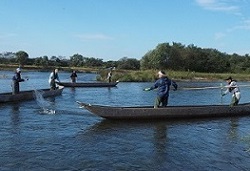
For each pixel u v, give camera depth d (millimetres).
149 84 51719
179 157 10938
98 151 11406
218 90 41281
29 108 20609
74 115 18297
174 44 117625
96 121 16609
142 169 9711
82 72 98875
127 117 16578
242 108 19297
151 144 12492
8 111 19281
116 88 41625
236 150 11836
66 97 28344
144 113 16688
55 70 29969
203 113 18109
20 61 127500
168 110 17094
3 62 125750
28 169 9484
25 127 14906
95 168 9703
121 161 10391
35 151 11211
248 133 14625
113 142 12648
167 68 101625
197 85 53656
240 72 107188
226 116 18875
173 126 15836
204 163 10359
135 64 110875
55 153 11039
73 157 10664
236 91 19625
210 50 120000
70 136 13422
